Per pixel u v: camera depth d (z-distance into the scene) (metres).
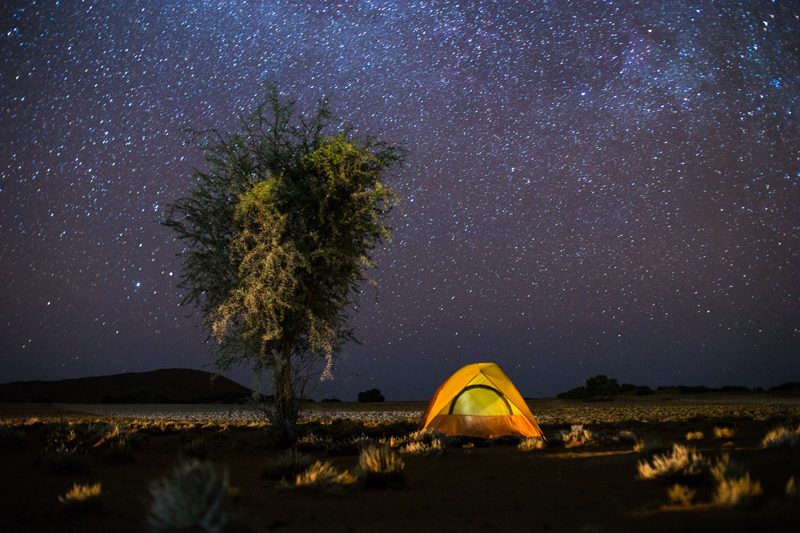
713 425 25.27
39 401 85.50
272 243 19.80
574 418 37.12
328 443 18.59
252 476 12.80
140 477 12.70
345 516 8.34
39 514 8.57
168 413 51.88
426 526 7.55
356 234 21.31
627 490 8.98
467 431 19.73
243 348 20.05
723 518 6.43
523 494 9.62
